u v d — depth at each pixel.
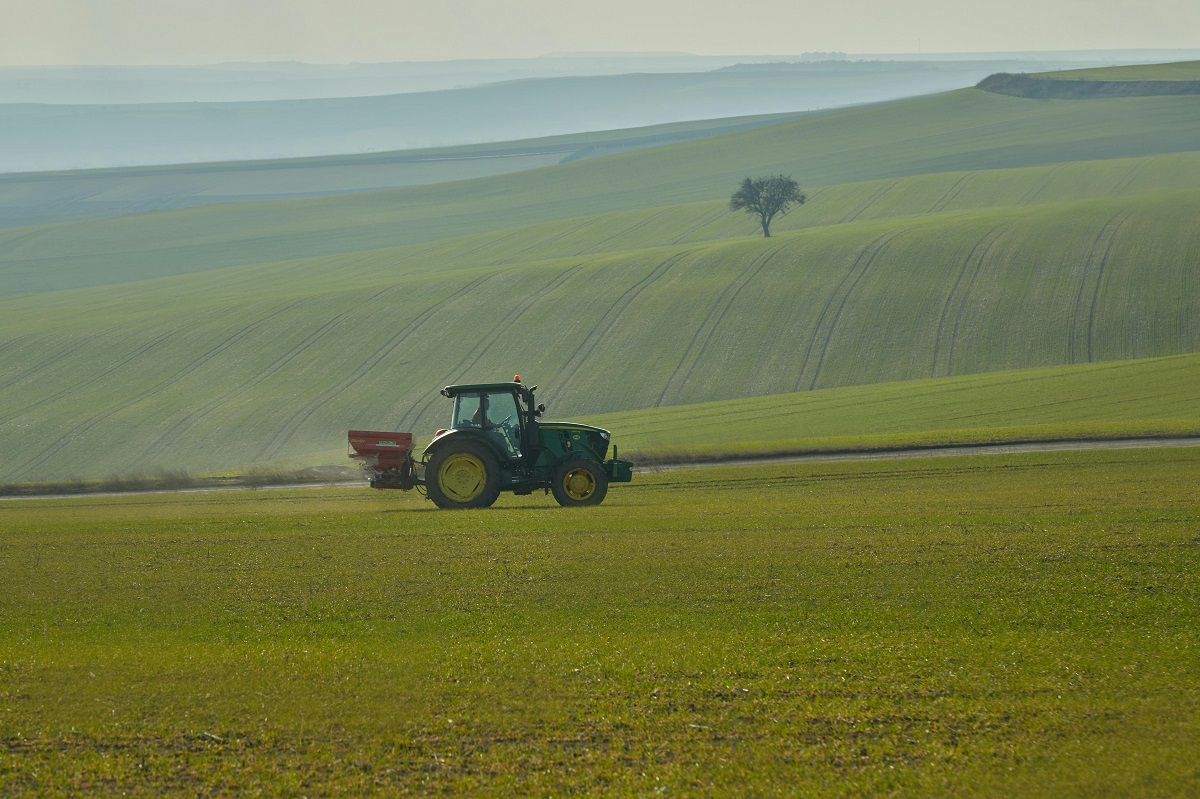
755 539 60.72
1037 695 34.16
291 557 59.50
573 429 83.19
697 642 40.94
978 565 52.69
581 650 40.03
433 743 30.91
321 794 27.81
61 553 62.94
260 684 36.06
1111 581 49.25
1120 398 168.12
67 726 32.34
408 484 83.44
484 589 50.88
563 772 28.80
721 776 28.39
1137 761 28.56
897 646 39.97
